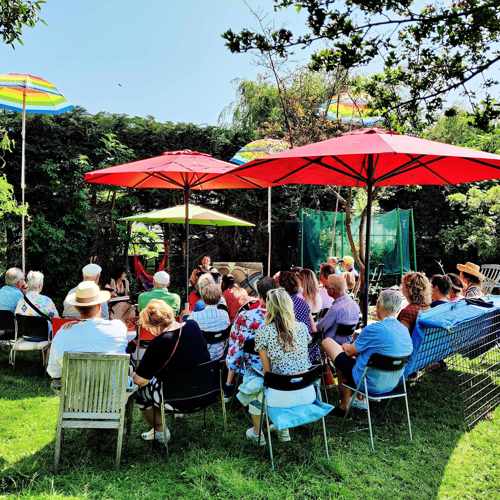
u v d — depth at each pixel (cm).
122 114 949
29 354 577
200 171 454
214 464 306
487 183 1180
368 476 303
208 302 402
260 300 391
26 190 848
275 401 310
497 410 423
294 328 318
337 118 888
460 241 1149
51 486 275
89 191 910
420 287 407
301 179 527
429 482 299
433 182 508
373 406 423
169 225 1004
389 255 989
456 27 383
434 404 434
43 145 858
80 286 330
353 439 357
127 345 353
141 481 288
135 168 474
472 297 534
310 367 326
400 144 343
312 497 279
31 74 640
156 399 323
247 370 354
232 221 736
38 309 472
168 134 968
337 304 419
